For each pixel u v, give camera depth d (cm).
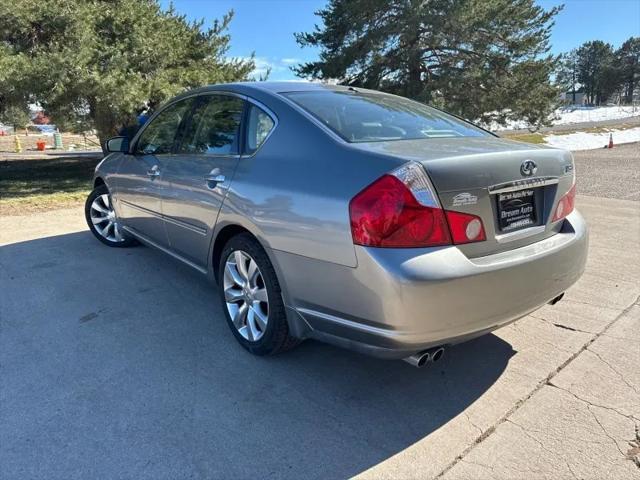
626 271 462
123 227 496
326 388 279
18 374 289
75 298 399
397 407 263
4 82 896
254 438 237
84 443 232
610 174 1220
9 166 1559
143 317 366
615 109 6612
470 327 234
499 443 234
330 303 248
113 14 1077
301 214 254
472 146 267
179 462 221
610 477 213
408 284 215
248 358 310
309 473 216
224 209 311
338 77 2022
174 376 289
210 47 1372
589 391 274
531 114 2012
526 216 264
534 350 321
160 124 425
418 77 2012
